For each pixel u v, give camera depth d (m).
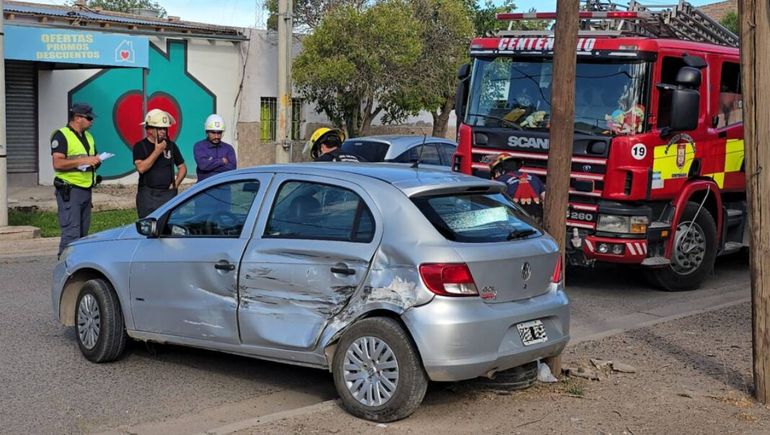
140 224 6.86
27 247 13.12
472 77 10.67
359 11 23.39
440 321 5.37
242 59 25.03
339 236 5.90
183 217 6.79
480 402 6.04
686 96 9.48
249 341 6.21
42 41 16.84
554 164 6.40
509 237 5.94
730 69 10.86
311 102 24.89
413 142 14.34
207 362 7.30
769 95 5.77
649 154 9.58
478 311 5.50
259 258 6.15
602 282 11.26
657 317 9.17
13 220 15.28
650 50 9.48
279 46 18.78
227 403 6.27
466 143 10.55
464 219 5.84
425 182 5.96
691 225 10.40
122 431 5.58
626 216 9.58
